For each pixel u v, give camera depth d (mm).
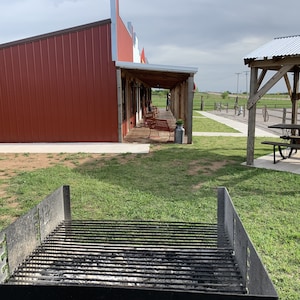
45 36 9875
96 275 2355
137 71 10703
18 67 10133
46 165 7020
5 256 2225
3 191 5098
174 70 9500
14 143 10312
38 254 2643
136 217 3949
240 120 20031
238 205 4332
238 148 9031
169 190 5066
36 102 10266
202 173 6125
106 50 9789
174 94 21625
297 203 4391
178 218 3902
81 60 9945
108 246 2848
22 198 4742
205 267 2463
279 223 3707
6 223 3828
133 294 1603
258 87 6484
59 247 2785
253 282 1920
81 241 2965
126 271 2404
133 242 2986
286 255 2951
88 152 8539
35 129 10391
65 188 3424
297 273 2672
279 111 28031
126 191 5023
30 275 2328
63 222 3350
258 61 6168
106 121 10188
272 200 4527
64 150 8891
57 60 10008
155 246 2902
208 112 29328
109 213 4098
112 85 9969
